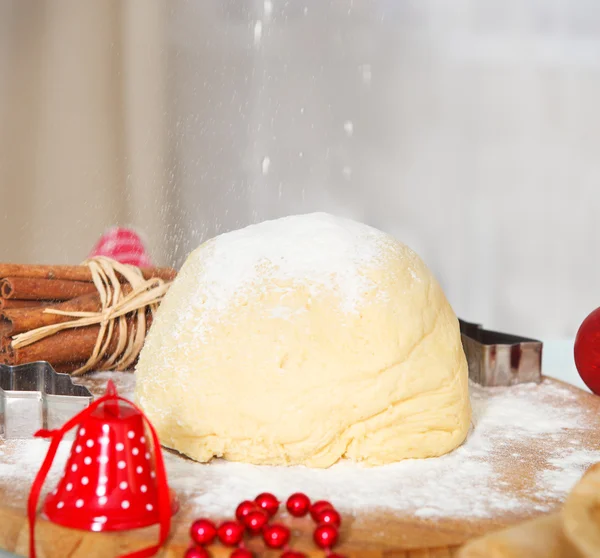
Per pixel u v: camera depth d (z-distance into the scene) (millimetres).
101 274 714
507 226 1091
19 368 618
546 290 1111
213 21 996
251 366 536
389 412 539
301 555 441
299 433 529
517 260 1102
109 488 461
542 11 1044
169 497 477
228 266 575
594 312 676
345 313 545
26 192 981
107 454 462
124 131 994
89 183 991
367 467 538
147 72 994
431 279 585
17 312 681
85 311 699
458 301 1108
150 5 981
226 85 1011
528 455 557
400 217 1078
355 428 537
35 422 570
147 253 875
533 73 1057
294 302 547
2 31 958
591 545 412
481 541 432
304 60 1022
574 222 1095
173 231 1011
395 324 546
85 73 979
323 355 535
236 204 1029
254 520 458
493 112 1062
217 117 1017
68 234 986
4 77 961
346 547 455
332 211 1059
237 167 1026
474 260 1098
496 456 555
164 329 580
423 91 1048
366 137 1051
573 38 1052
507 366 686
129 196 998
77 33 973
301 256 566
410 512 487
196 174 1018
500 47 1049
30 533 456
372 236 588
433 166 1069
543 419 617
